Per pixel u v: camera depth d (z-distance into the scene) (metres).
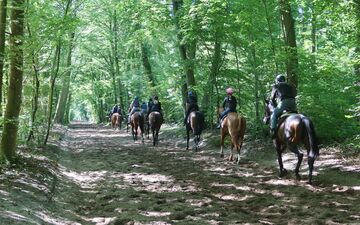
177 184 10.88
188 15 19.44
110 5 32.25
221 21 17.97
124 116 41.00
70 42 18.98
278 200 8.95
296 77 15.16
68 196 9.48
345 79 14.22
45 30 11.05
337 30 12.80
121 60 41.97
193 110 18.38
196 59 20.92
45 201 8.34
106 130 36.25
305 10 19.05
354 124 13.79
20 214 6.85
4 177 9.16
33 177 9.78
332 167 11.44
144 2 22.94
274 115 11.20
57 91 35.47
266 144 16.06
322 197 8.95
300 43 23.84
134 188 10.47
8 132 10.62
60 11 14.59
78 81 50.50
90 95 54.59
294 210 8.05
